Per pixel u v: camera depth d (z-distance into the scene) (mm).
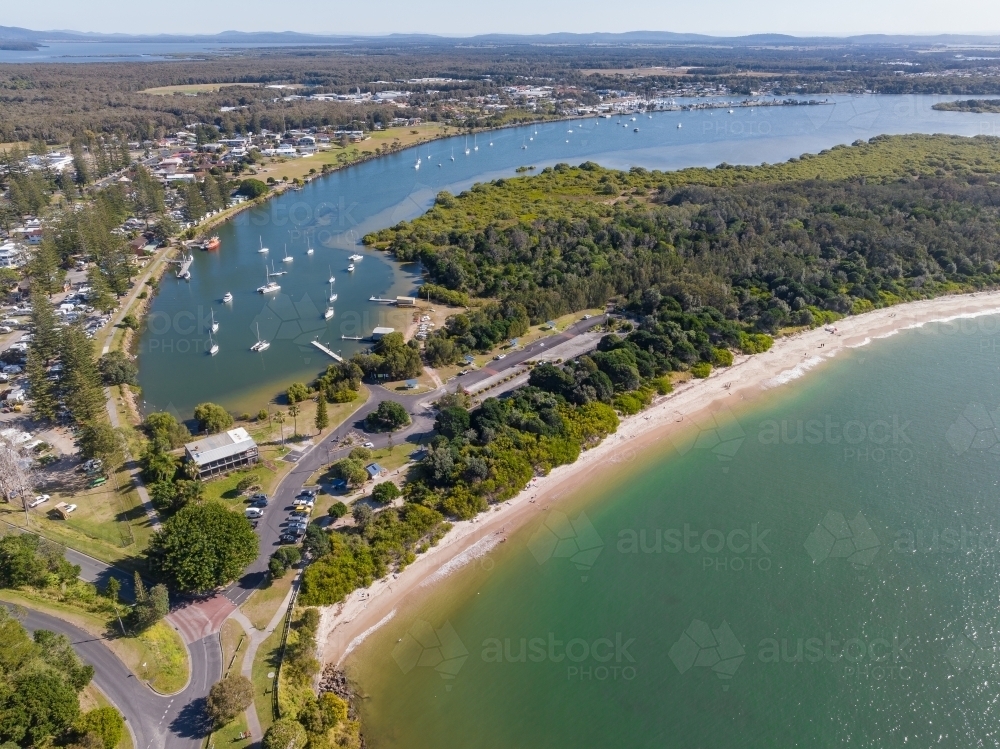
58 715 68312
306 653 81938
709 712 80250
